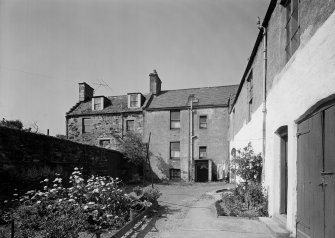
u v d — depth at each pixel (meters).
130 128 23.00
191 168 21.27
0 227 6.19
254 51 9.16
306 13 4.91
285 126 6.12
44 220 5.41
